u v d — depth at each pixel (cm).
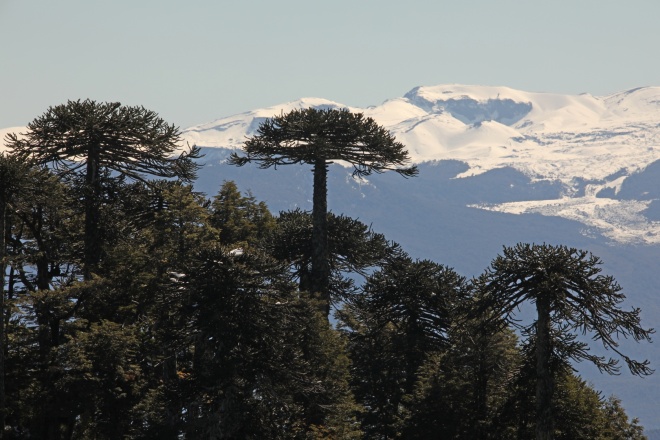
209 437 14075
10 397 15475
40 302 15688
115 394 15412
